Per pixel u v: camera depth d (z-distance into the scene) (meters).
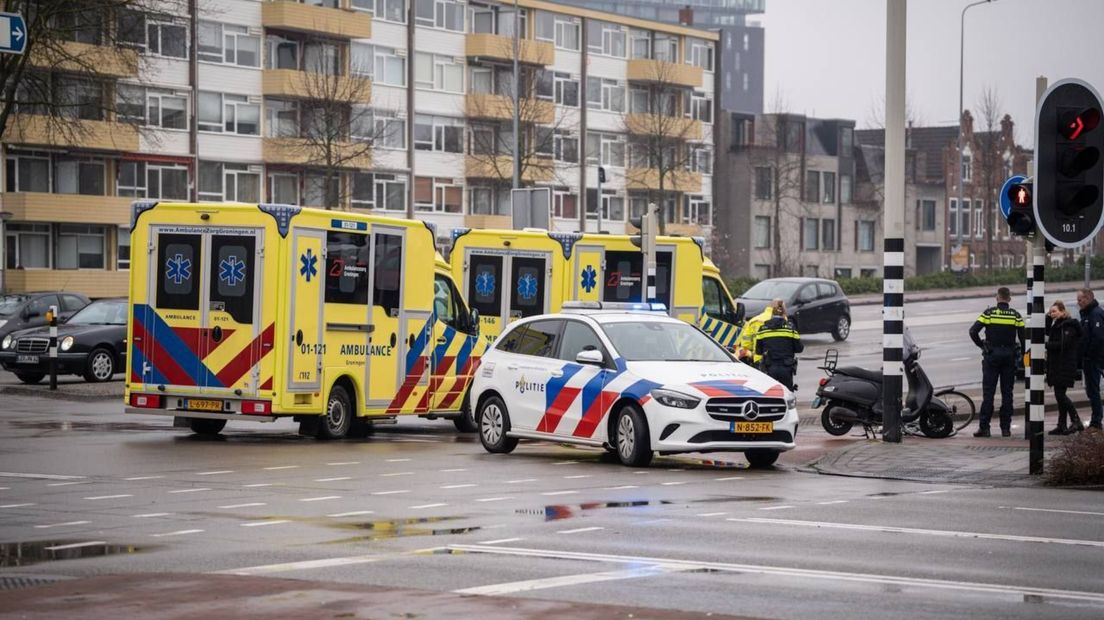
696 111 117.06
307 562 12.38
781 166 119.62
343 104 84.88
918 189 130.12
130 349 25.56
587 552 12.95
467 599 10.53
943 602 10.59
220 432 27.30
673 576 11.65
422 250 27.66
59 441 24.84
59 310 46.91
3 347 39.41
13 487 18.19
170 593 10.80
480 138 97.94
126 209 80.19
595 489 18.22
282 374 24.72
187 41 82.19
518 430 23.02
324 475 19.78
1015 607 10.41
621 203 109.19
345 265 25.83
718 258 115.75
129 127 78.25
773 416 21.16
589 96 106.81
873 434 26.20
